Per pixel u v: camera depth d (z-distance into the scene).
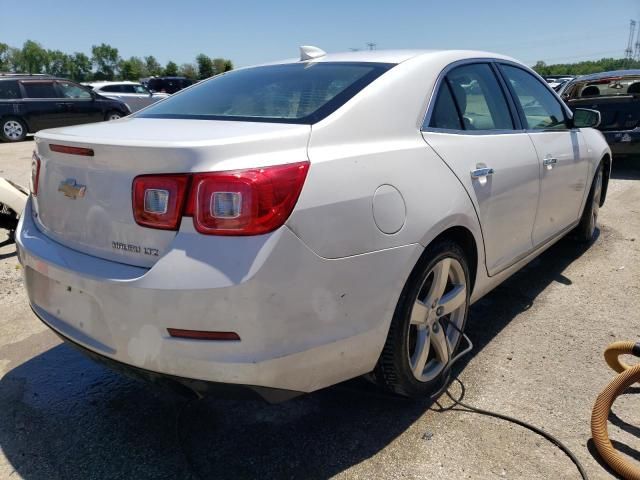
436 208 2.39
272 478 2.21
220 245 1.84
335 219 2.02
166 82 27.52
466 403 2.66
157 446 2.43
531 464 2.25
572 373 2.89
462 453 2.32
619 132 8.06
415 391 2.56
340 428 2.50
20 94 14.68
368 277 2.13
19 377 3.00
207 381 1.94
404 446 2.37
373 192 2.15
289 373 2.02
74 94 15.55
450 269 2.68
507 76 3.45
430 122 2.63
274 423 2.55
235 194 1.84
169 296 1.85
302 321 1.98
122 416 2.64
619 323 3.45
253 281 1.84
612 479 2.17
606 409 2.37
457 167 2.61
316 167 2.02
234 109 2.52
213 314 1.86
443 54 2.94
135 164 1.94
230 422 2.57
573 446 2.34
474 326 3.46
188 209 1.87
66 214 2.21
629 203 6.45
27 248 2.37
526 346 3.19
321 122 2.20
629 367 2.61
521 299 3.85
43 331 3.52
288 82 2.70
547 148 3.51
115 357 2.05
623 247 4.85
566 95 9.47
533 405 2.62
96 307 2.09
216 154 1.88
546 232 3.72
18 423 2.60
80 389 2.88
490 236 2.89
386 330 2.26
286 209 1.90
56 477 2.25
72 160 2.15
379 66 2.68
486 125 3.05
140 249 1.96
